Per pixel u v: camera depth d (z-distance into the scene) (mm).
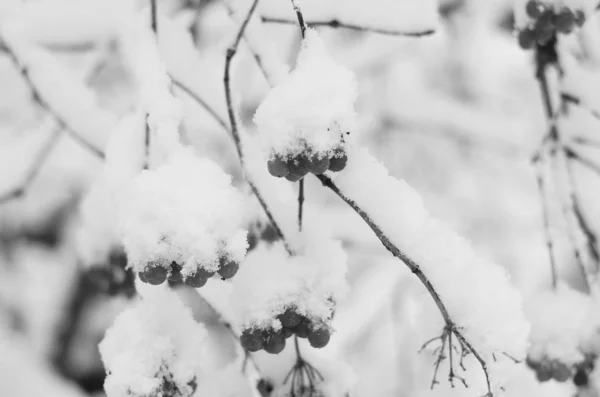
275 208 795
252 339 755
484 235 1891
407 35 860
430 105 1607
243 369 827
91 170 1932
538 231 1861
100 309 2049
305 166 726
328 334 760
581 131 996
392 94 1613
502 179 1939
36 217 2082
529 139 1578
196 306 1675
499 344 756
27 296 2170
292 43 1075
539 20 921
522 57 1922
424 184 1912
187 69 898
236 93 899
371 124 1600
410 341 1320
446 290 755
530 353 893
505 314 758
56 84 924
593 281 930
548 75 1018
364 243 1279
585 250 981
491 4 1554
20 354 1869
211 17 1230
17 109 1581
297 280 763
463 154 1904
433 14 859
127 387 747
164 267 715
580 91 984
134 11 969
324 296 765
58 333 2043
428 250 756
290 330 760
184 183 723
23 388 1722
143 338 759
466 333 756
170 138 742
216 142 1227
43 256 2205
